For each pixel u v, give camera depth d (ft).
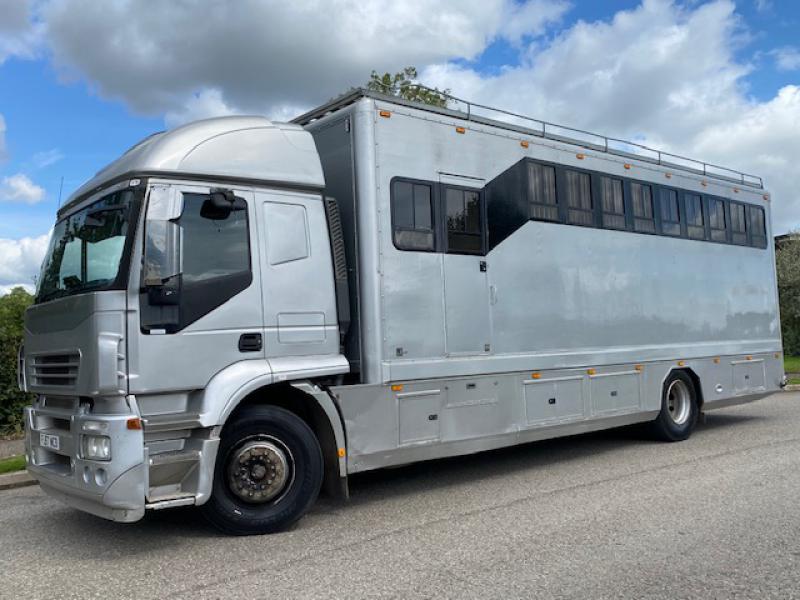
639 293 30.83
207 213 18.42
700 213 34.91
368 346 21.26
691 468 26.03
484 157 25.02
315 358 19.94
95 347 16.65
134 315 17.01
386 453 21.21
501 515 20.15
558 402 26.71
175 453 17.39
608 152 30.55
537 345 26.09
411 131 22.89
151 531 19.54
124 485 16.10
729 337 35.91
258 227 19.26
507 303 25.13
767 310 38.96
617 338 29.50
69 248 19.40
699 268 34.37
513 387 25.08
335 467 20.08
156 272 17.29
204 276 18.12
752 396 36.99
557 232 27.35
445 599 13.85
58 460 19.10
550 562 15.88
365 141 21.68
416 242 22.53
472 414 23.66
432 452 22.47
